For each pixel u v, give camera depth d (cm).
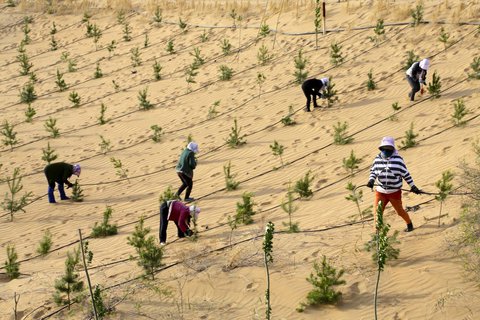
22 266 1148
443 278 831
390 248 891
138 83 2336
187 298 875
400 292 821
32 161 1798
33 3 3628
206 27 2708
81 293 907
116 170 1642
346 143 1491
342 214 1126
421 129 1459
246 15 2688
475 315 749
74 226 1346
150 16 3041
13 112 2289
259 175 1430
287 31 2394
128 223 1309
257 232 1094
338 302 820
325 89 1717
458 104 1409
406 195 1131
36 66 2800
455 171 1169
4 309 907
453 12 2053
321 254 948
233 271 930
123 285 929
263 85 2022
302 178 1360
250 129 1720
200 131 1792
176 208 1114
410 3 2269
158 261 968
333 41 2186
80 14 3359
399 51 1967
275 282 884
